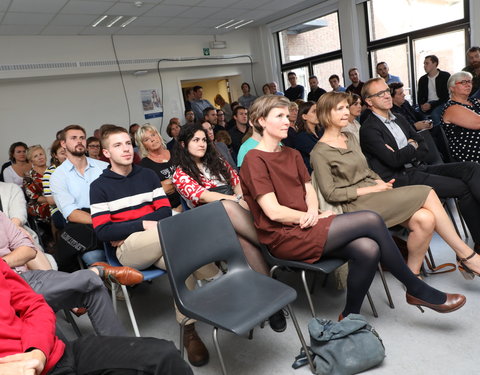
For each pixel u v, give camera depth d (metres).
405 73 6.89
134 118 7.70
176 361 1.10
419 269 2.07
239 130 4.98
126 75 7.56
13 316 1.11
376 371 1.52
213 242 1.66
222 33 8.58
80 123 7.05
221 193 2.27
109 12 5.75
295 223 1.74
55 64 6.51
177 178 2.25
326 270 1.64
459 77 2.76
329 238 1.66
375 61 7.30
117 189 2.03
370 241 1.62
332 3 7.50
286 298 1.45
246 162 1.77
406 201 1.97
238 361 1.71
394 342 1.69
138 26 6.79
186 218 1.59
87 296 1.62
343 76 7.77
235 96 9.52
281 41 9.00
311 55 8.43
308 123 3.21
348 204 2.15
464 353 1.56
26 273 1.65
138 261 1.87
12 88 6.34
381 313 1.93
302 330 1.88
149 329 2.10
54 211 2.84
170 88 8.16
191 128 2.23
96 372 1.11
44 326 1.13
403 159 2.39
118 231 1.90
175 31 7.62
